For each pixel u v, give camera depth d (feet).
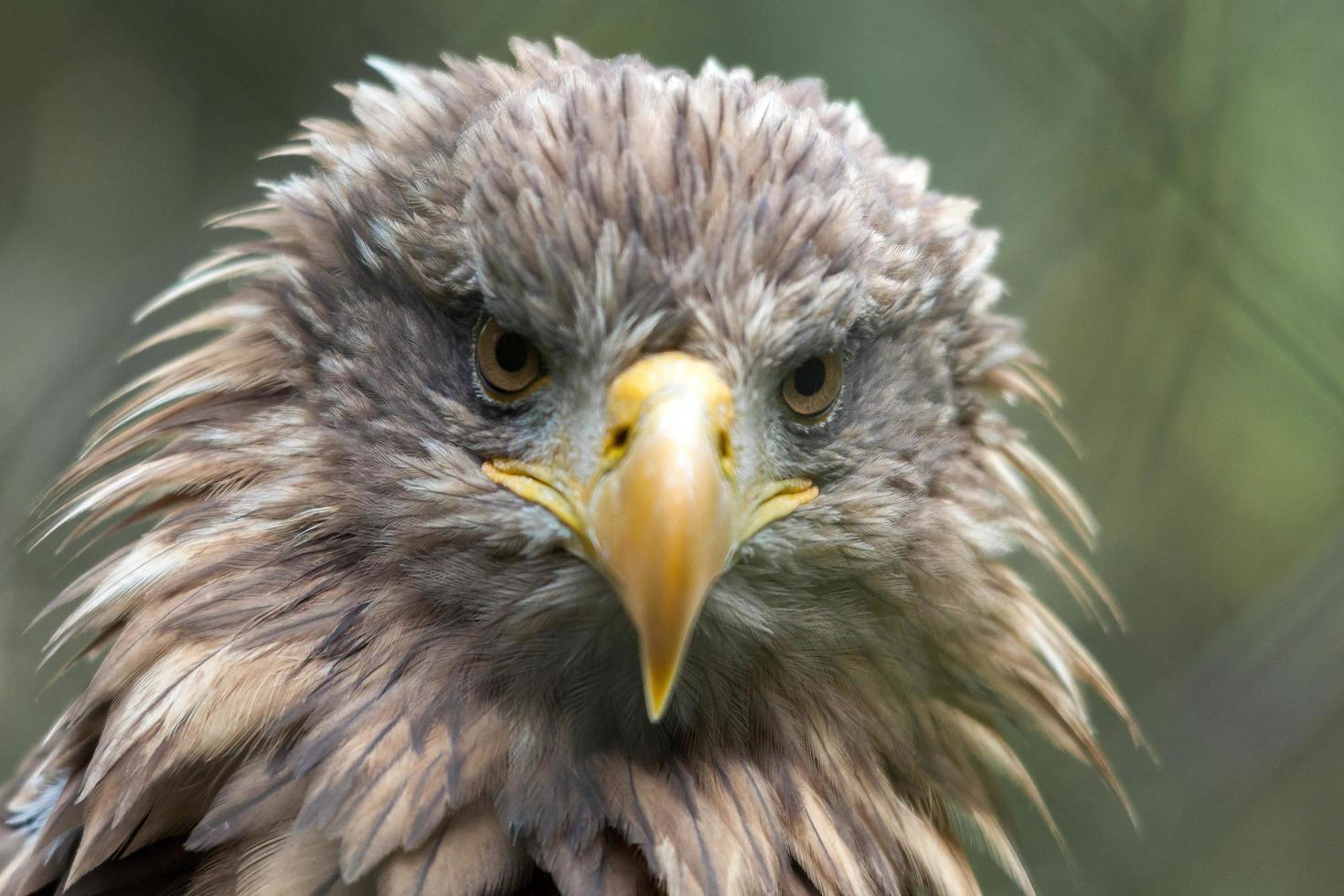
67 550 11.49
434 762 10.07
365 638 10.11
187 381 10.21
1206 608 12.28
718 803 10.12
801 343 10.12
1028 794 10.29
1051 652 10.28
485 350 10.12
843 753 10.20
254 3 12.25
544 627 10.11
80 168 13.12
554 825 10.07
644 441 10.04
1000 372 10.34
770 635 10.17
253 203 12.45
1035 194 11.70
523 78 10.23
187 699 10.08
